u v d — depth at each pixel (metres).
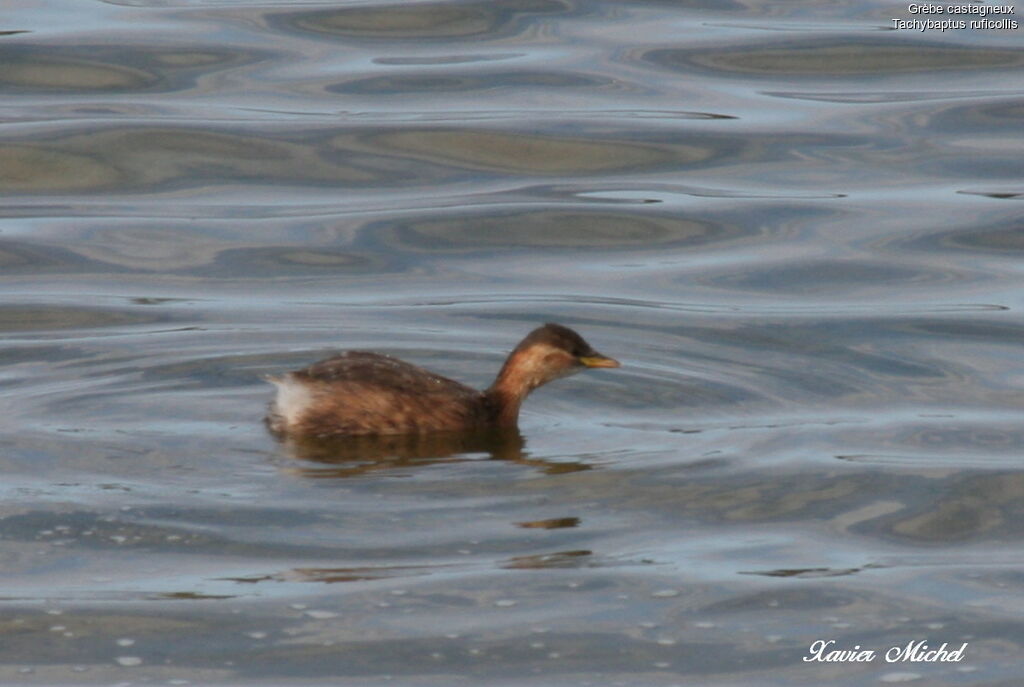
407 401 13.31
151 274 17.20
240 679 9.37
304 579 10.54
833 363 15.08
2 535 11.05
